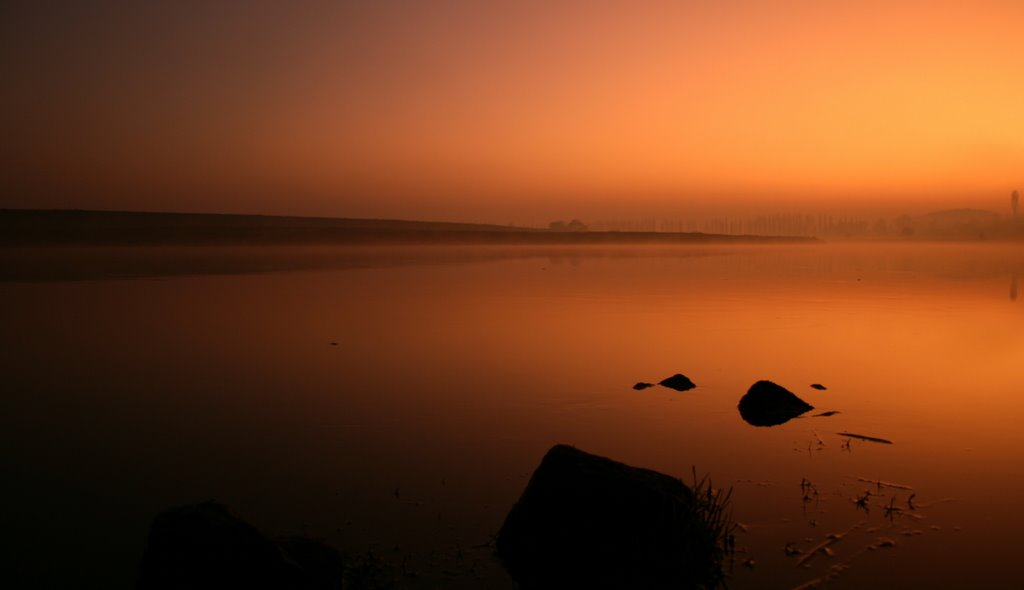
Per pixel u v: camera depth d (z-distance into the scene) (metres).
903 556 5.23
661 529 5.19
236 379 11.15
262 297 23.53
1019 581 4.85
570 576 5.02
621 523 5.22
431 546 5.42
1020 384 10.76
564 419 8.91
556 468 5.59
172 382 10.94
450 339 15.02
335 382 10.95
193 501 6.24
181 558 4.40
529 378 11.21
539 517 5.39
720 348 13.88
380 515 5.97
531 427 8.55
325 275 34.75
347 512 6.03
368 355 13.21
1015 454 7.51
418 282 30.66
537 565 5.14
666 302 22.38
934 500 6.27
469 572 5.04
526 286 28.70
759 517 5.90
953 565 5.09
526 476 6.88
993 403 9.62
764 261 54.62
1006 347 13.97
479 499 6.31
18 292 24.30
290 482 6.72
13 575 4.93
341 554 5.13
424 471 7.02
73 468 7.11
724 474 6.91
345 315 18.91
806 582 4.87
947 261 54.34
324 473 6.96
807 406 9.28
